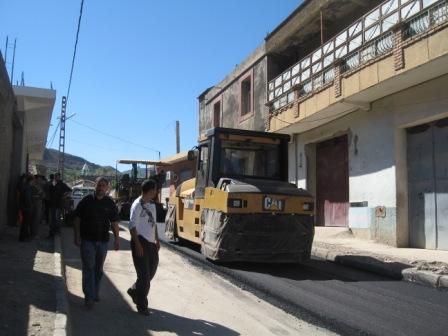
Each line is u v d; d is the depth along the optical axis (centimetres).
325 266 1285
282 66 2539
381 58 1522
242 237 1174
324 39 2253
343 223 2094
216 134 1341
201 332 692
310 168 2305
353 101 1761
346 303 880
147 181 760
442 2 1294
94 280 781
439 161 1528
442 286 1019
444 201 1508
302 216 1224
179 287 976
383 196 1706
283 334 701
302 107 2053
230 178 1291
